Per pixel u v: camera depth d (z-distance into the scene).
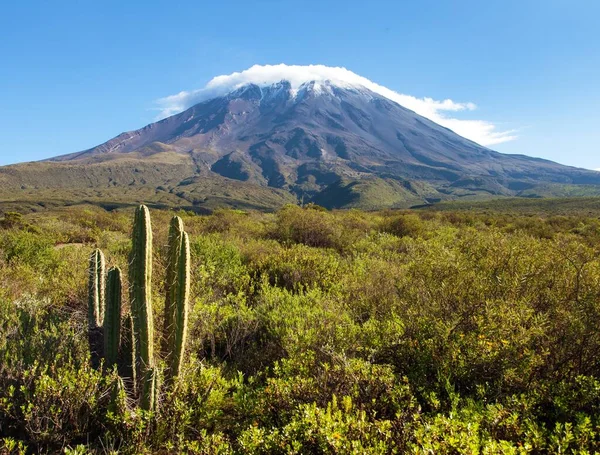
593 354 3.25
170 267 3.64
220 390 3.60
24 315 4.66
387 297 5.46
